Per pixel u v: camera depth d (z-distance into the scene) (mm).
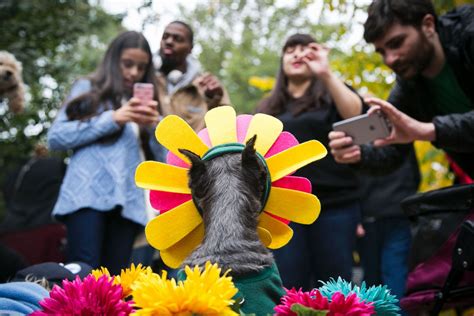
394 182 5801
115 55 4680
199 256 2137
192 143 2332
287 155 2305
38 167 6395
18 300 2449
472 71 3688
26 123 8047
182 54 5047
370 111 3799
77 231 4320
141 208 4453
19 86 4879
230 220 2154
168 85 5008
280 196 2299
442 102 3938
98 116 4430
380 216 5777
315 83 4848
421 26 3727
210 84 4754
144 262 4723
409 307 3539
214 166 2242
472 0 6406
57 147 4492
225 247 2121
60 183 6363
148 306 1888
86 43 10133
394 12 3705
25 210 6273
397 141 3734
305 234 4676
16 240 6164
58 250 6180
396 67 3799
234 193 2189
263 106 4965
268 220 2307
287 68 4891
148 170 2332
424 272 3482
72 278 3107
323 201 4672
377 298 2268
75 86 4707
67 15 8000
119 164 4402
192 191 2254
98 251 4309
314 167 4672
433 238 3486
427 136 3617
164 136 2338
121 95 4594
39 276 3066
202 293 1876
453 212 3473
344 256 4656
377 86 7164
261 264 2121
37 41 7855
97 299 1993
